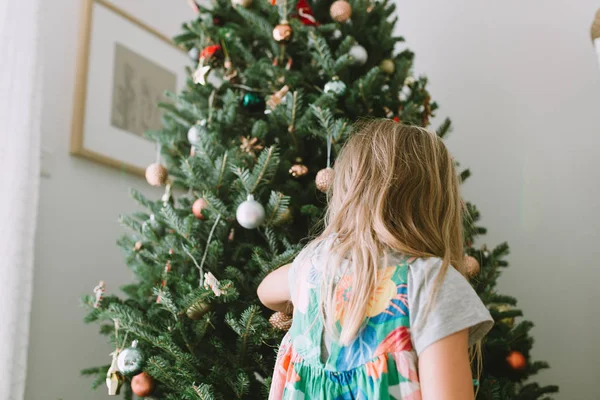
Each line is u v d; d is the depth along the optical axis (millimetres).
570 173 1992
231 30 1465
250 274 1231
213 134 1345
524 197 2062
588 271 1892
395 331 741
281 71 1369
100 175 1975
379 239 832
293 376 802
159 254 1235
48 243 1744
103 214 1959
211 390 1061
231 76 1481
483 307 767
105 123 1997
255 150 1361
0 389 1300
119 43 2109
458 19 2371
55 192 1796
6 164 1417
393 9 1613
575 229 1943
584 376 1827
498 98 2197
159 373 1098
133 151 2102
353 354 760
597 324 1844
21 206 1418
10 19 1487
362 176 920
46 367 1676
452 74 2326
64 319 1757
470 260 1276
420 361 718
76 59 1956
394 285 774
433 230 870
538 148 2074
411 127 986
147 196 2164
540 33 2160
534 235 2012
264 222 1209
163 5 2373
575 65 2057
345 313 777
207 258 1223
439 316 728
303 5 1495
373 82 1375
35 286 1679
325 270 833
